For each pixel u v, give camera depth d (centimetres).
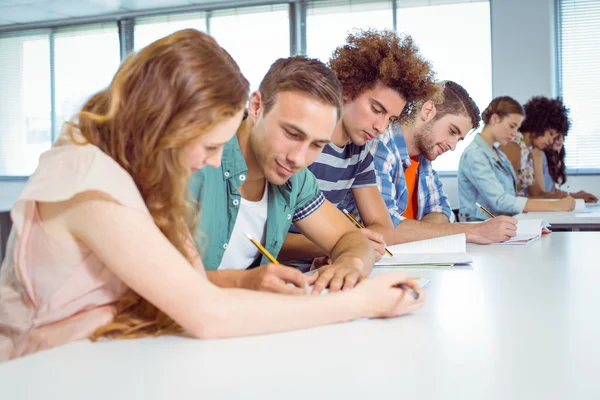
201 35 94
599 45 585
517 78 592
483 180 386
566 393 64
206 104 90
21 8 696
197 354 79
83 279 94
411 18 623
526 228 239
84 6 688
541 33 584
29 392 66
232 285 123
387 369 73
